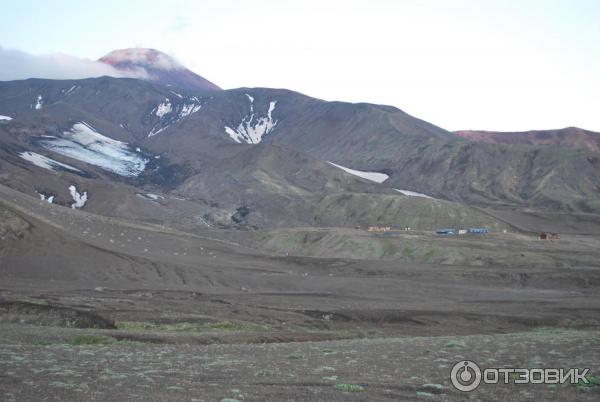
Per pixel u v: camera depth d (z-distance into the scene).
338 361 35.16
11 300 72.56
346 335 67.06
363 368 31.98
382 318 84.88
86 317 66.50
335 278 133.62
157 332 55.94
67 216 176.12
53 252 122.19
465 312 89.50
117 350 38.91
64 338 46.41
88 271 118.81
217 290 114.69
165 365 30.81
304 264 162.88
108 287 107.94
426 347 46.09
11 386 21.98
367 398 22.59
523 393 25.70
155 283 119.56
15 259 114.69
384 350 43.25
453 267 157.12
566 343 48.78
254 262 162.88
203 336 53.69
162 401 20.19
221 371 29.08
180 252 166.00
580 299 110.25
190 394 21.89
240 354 38.75
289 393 22.86
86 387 22.45
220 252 173.50
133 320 69.38
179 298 99.81
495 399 24.16
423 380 28.11
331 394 23.08
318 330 74.19
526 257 173.38
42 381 23.50
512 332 78.00
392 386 25.80
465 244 194.38
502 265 169.75
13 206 139.25
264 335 58.53
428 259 182.88
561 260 171.00
